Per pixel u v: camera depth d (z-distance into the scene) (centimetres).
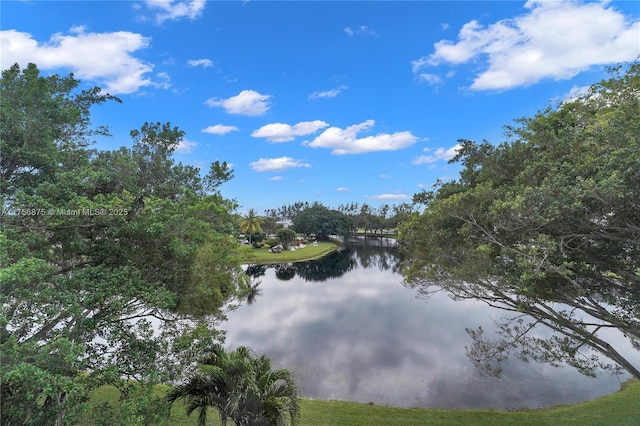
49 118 680
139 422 629
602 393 1393
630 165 623
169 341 791
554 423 1112
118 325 707
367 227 11450
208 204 893
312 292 3559
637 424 1062
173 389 822
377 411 1213
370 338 2127
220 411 820
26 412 548
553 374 1562
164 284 802
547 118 980
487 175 1077
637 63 805
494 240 888
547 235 773
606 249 816
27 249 596
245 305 2984
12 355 460
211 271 991
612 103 862
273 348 1952
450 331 2245
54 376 478
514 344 1048
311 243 8862
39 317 566
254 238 7056
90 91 910
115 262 745
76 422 584
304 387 1470
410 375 1596
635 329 830
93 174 680
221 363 817
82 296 646
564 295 909
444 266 1062
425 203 1234
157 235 734
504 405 1317
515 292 982
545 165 849
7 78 653
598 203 689
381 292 3544
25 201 596
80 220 667
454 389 1452
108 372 599
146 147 1086
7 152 619
